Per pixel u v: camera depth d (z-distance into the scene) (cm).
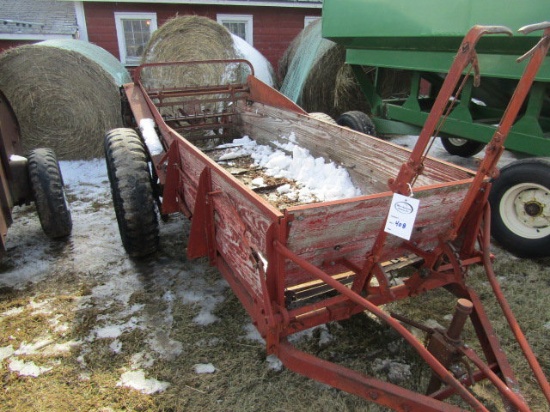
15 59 564
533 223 338
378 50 534
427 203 199
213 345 254
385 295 197
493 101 521
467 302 179
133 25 893
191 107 481
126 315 279
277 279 180
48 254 355
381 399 170
